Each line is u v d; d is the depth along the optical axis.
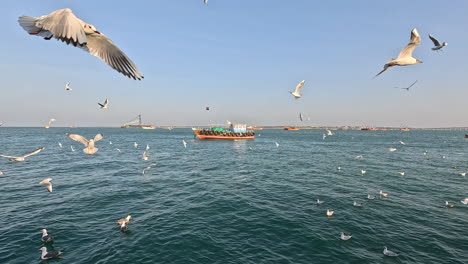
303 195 20.00
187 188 22.16
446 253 11.18
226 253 11.23
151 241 12.20
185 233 13.04
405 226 13.92
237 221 14.62
